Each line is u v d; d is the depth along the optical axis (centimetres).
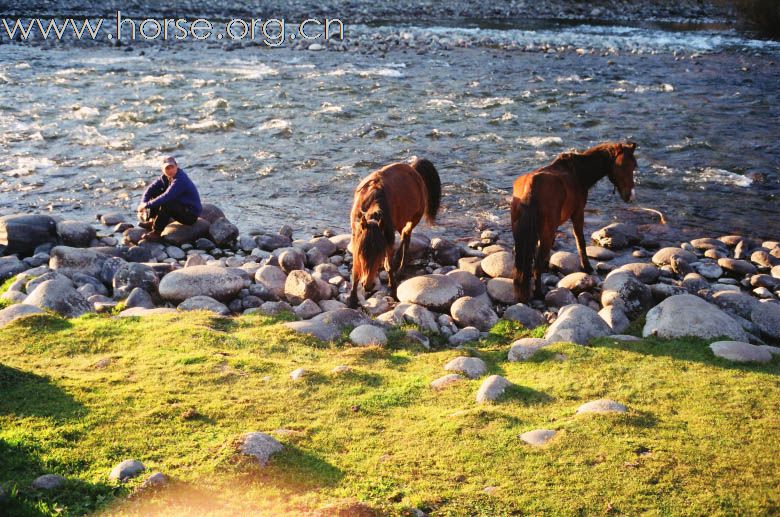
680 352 720
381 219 810
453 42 3203
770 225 1316
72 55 2703
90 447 504
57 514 420
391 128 1847
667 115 2000
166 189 1138
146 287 905
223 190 1438
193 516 430
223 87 2247
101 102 2025
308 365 682
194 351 694
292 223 1288
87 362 662
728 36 3597
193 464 487
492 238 1209
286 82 2342
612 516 449
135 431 529
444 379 650
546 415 585
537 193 891
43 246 1081
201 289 877
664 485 478
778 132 1842
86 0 3850
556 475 491
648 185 1505
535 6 4497
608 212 1384
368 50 2975
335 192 1439
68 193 1388
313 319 803
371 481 482
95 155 1606
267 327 777
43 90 2133
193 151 1656
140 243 1118
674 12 4519
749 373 664
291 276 927
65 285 838
